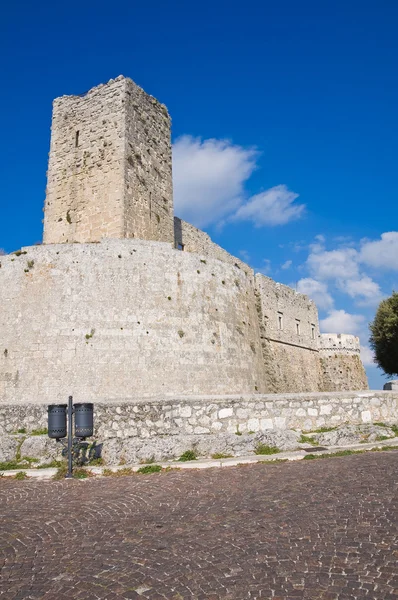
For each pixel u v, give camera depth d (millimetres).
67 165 30562
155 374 23828
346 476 10281
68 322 23344
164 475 11383
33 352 23000
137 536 7191
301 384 44188
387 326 40312
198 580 5625
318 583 5398
